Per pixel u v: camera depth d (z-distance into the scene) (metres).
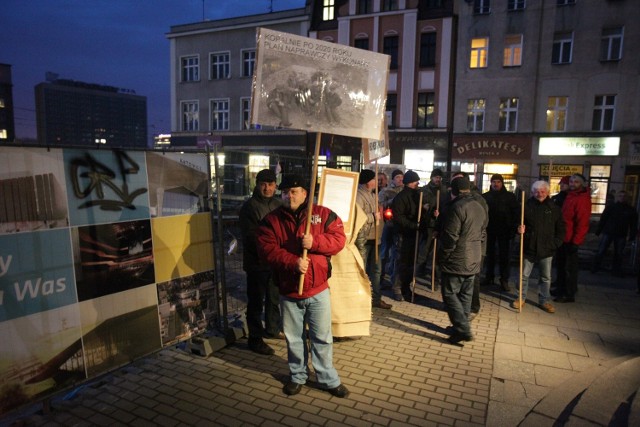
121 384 3.59
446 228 4.43
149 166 3.64
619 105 19.81
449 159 22.64
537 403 3.39
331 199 4.33
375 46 23.42
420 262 7.30
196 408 3.24
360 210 4.44
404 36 22.80
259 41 3.18
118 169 3.39
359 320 4.44
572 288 6.14
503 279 6.73
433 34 22.53
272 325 4.59
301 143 25.05
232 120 27.75
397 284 6.11
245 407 3.27
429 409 3.29
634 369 3.82
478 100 22.00
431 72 22.58
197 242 4.12
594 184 17.05
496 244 8.98
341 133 3.41
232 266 6.75
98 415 3.13
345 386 3.61
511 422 3.13
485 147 21.81
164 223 3.78
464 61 21.88
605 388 3.48
